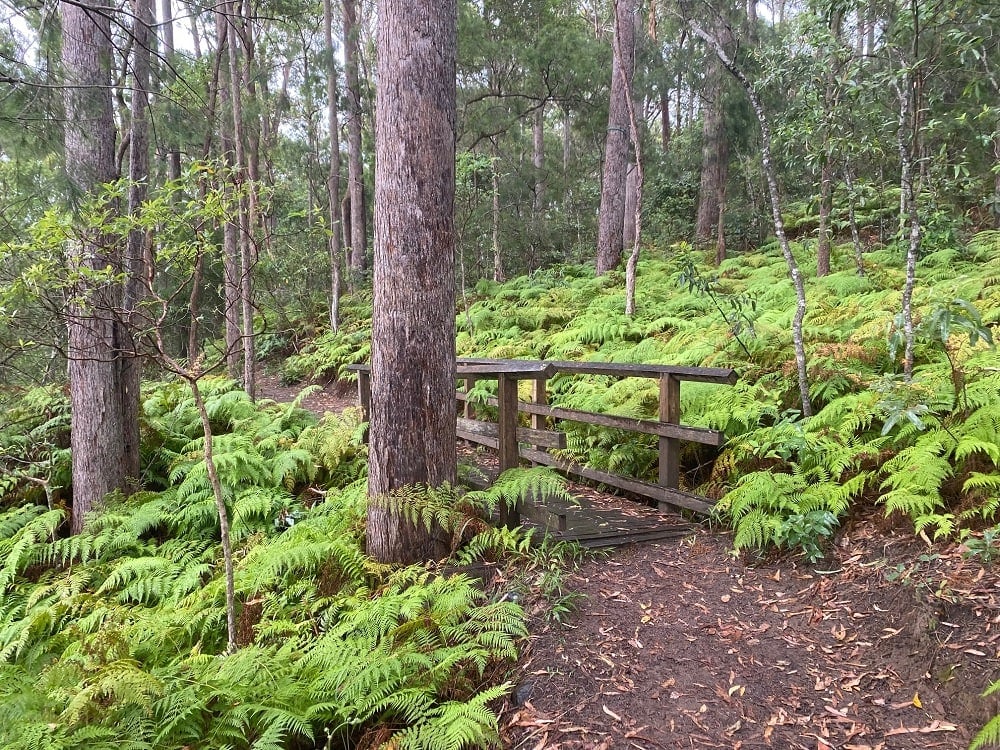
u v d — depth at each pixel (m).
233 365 14.04
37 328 5.67
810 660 2.99
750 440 5.03
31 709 2.75
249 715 2.85
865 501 4.11
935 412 4.37
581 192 20.06
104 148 5.66
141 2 6.81
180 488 5.91
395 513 4.07
